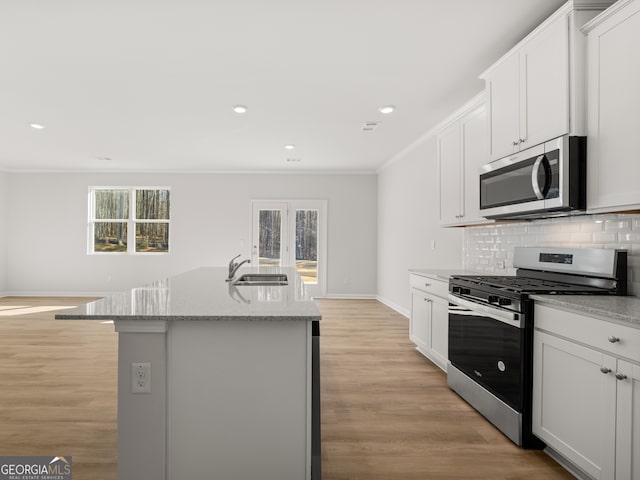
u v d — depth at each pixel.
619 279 2.14
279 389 1.58
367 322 5.45
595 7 2.09
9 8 2.30
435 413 2.62
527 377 2.15
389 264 6.81
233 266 2.98
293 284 2.64
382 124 4.60
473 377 2.69
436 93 3.63
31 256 7.66
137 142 5.50
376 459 2.07
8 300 7.10
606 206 1.95
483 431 2.38
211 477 1.57
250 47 2.77
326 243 7.68
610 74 1.93
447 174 3.83
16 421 2.46
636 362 1.50
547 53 2.28
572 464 1.93
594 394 1.71
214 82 3.38
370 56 2.91
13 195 7.65
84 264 7.66
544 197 2.24
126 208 7.77
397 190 6.36
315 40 2.68
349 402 2.79
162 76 3.26
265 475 1.58
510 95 2.63
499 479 1.90
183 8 2.31
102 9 2.32
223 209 7.68
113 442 2.22
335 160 6.69
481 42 2.70
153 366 1.55
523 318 2.14
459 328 2.90
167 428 1.56
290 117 4.34
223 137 5.20
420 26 2.50
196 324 1.57
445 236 4.61
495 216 2.79
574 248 2.46
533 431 2.13
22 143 5.59
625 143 1.85
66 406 2.68
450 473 1.94
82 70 3.15
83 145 5.69
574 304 1.81
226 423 1.57
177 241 7.66
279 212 7.70
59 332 4.71
